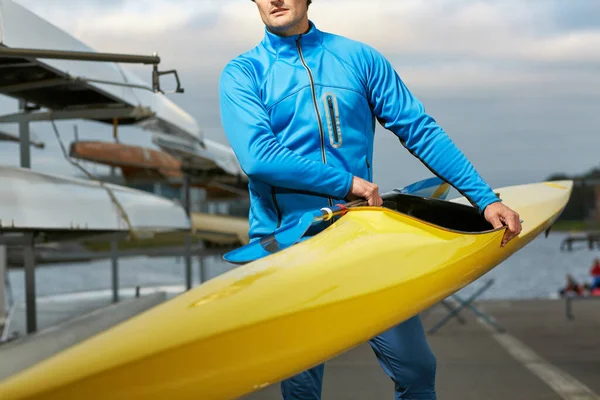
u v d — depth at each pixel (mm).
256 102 2539
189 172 9859
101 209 5238
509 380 5543
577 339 7816
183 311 2006
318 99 2564
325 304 2184
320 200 2580
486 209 2668
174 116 6953
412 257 2424
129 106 5617
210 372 1999
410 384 2629
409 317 2496
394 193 2840
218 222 10227
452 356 6816
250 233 2680
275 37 2598
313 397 2641
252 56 2633
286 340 2127
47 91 5391
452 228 2986
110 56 3500
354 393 5219
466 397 4961
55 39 4465
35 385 1792
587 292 13461
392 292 2344
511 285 27578
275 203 2611
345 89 2590
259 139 2480
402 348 2574
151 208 6277
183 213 7191
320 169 2449
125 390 1892
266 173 2469
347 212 2516
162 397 1954
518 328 8898
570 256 59938
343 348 2312
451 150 2656
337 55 2621
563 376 5680
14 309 7340
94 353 1863
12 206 4195
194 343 1946
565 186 3672
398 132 2693
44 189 4551
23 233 5570
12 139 6070
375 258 2361
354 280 2275
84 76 4785
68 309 8383
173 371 1941
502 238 2686
